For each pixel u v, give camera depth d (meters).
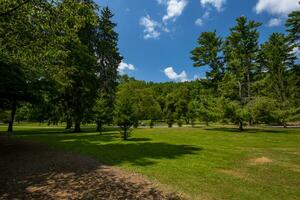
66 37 10.78
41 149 18.78
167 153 16.45
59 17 9.75
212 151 17.31
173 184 9.62
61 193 8.74
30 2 9.10
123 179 10.31
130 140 24.03
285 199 8.19
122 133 24.97
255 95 42.31
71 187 9.38
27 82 20.34
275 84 55.66
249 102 38.12
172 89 98.88
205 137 26.88
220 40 49.44
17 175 11.21
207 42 49.44
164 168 12.16
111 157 15.06
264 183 9.88
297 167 12.61
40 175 11.16
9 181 10.26
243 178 10.55
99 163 13.45
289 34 49.53
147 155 15.71
